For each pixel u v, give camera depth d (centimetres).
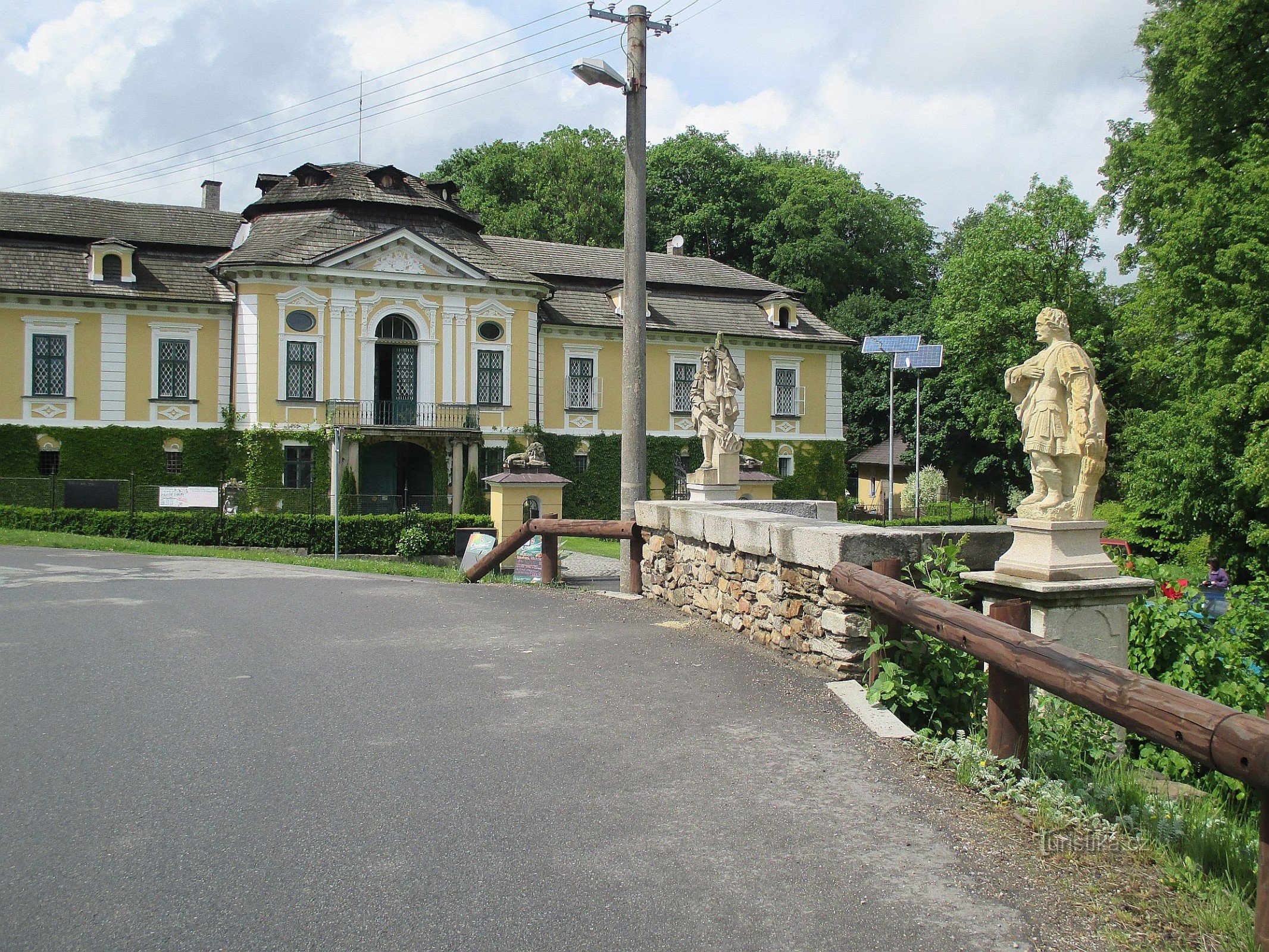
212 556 1955
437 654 830
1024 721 542
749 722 625
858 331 5828
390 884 403
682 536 1057
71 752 567
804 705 660
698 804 490
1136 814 506
